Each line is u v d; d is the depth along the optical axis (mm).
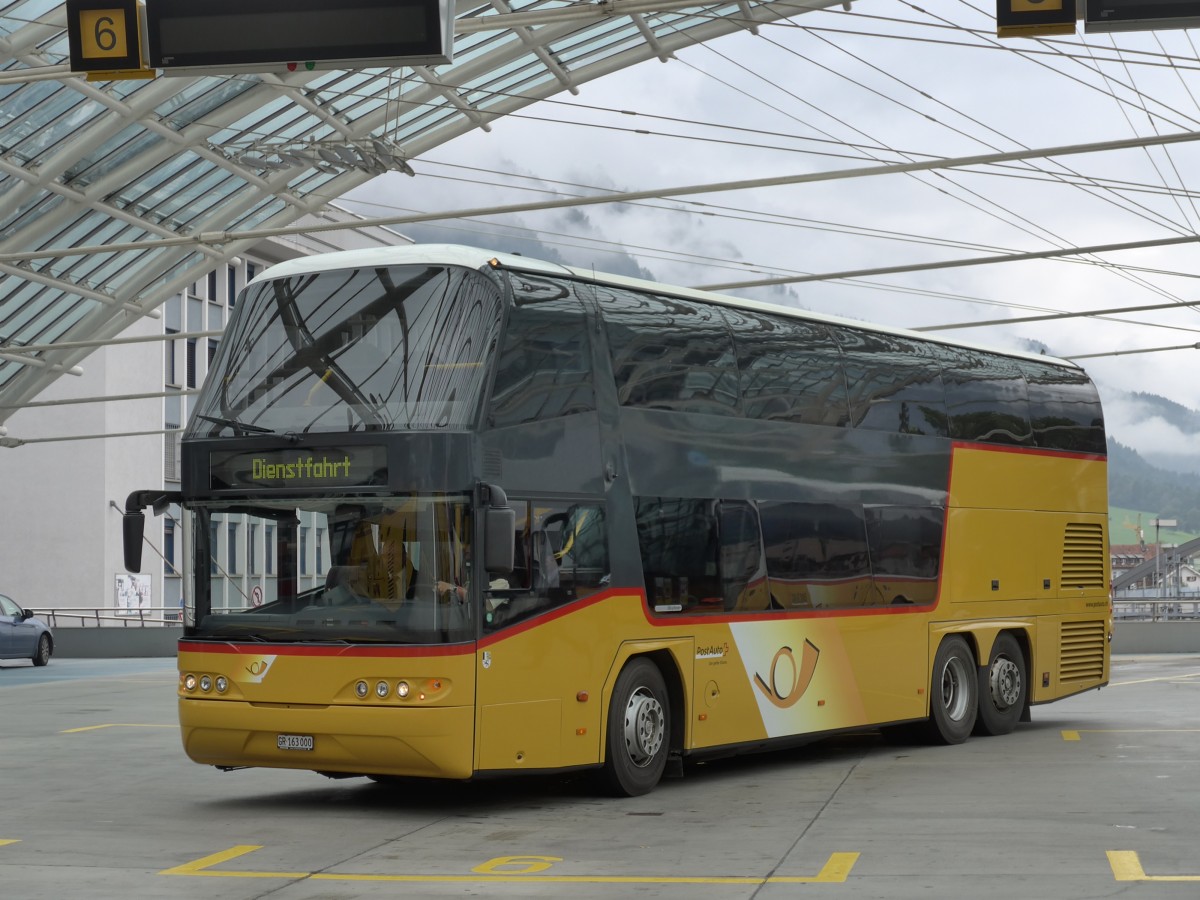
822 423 16391
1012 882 9094
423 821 12297
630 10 21594
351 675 12281
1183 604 48938
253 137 40969
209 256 46875
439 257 13016
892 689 17000
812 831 11359
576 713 13070
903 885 9086
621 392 13953
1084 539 20734
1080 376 21219
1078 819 11625
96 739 19641
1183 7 11688
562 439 13219
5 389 47750
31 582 63031
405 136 43562
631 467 13914
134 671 38156
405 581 12258
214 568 12992
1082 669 20500
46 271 42969
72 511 63000
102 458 63062
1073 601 20375
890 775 15039
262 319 13328
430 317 12773
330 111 39906
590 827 11852
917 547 17562
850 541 16562
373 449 12383
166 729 21031
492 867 10039
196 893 9180
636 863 10109
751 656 15031
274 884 9477
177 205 42875
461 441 12281
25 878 9750
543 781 14953
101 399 41281
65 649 48938
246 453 12844
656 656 14234
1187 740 17812
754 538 15227
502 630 12422
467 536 12258
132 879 9695
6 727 21516
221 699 12750
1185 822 11398
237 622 12758
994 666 18828
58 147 36625
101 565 62719
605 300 14047
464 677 12133
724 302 15711
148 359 65688
